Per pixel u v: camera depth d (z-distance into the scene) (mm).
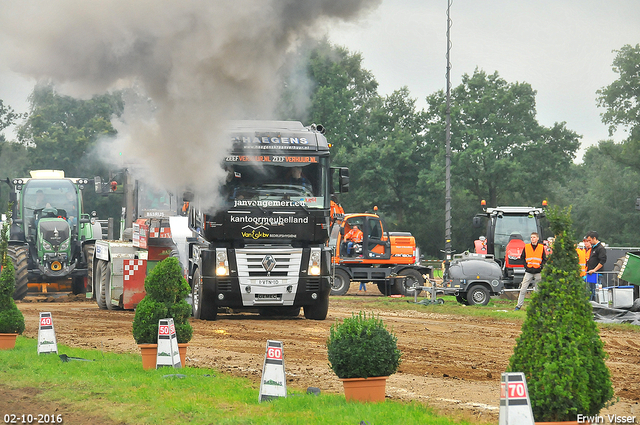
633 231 145250
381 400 16172
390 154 136375
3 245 28469
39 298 56969
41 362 23047
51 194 57844
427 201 139000
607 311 39062
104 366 22000
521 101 138875
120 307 44688
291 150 36125
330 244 61062
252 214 35656
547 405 12102
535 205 140875
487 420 15086
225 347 27109
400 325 36094
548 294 12805
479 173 136625
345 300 53938
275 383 16484
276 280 36062
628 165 142500
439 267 93562
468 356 25312
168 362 21172
